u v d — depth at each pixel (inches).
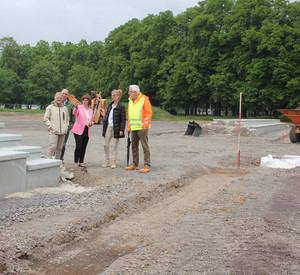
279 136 852.0
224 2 1785.2
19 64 3233.3
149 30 2183.8
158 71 1985.7
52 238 152.1
